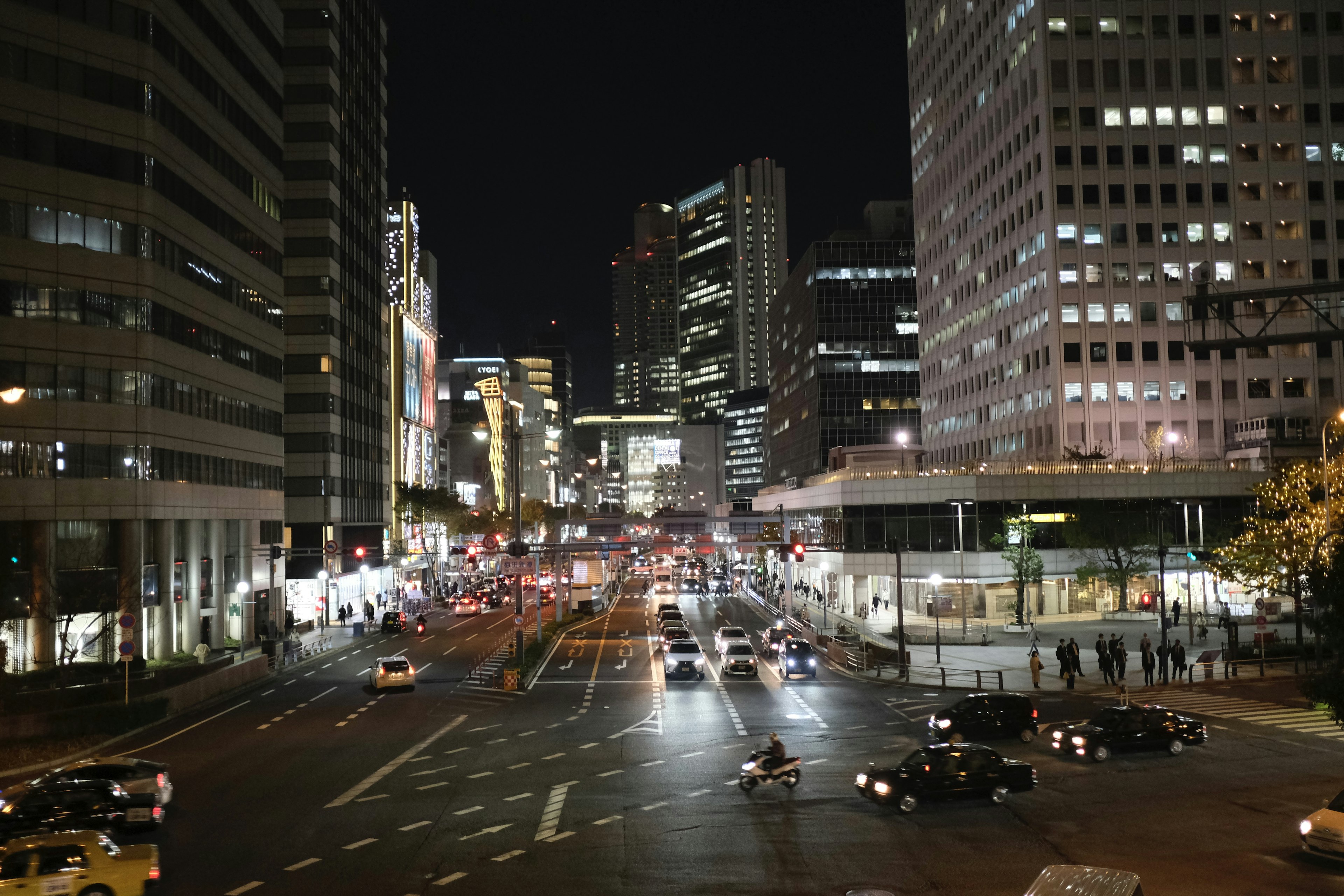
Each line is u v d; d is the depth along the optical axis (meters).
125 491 51.88
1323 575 27.45
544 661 57.88
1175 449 96.94
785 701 42.94
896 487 83.56
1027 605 79.00
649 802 25.81
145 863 18.64
